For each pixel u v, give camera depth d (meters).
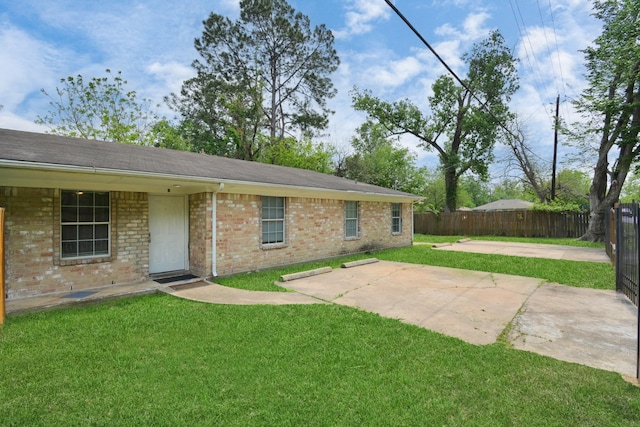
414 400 2.83
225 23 23.64
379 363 3.49
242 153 24.36
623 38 13.19
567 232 18.41
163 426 2.50
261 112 24.72
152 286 6.78
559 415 2.62
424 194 34.09
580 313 5.18
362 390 2.98
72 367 3.38
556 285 7.14
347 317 4.94
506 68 22.67
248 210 8.59
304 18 24.95
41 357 3.59
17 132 7.67
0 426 2.47
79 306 5.55
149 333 4.30
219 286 6.97
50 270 6.10
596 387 2.99
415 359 3.59
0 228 4.63
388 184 27.55
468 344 3.97
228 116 24.38
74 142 7.92
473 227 21.47
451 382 3.12
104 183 6.70
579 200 25.55
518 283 7.33
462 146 25.45
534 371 3.30
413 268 9.28
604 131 15.00
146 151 9.01
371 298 6.12
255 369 3.35
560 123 17.39
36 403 2.76
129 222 7.17
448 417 2.60
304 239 10.20
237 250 8.30
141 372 3.28
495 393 2.92
